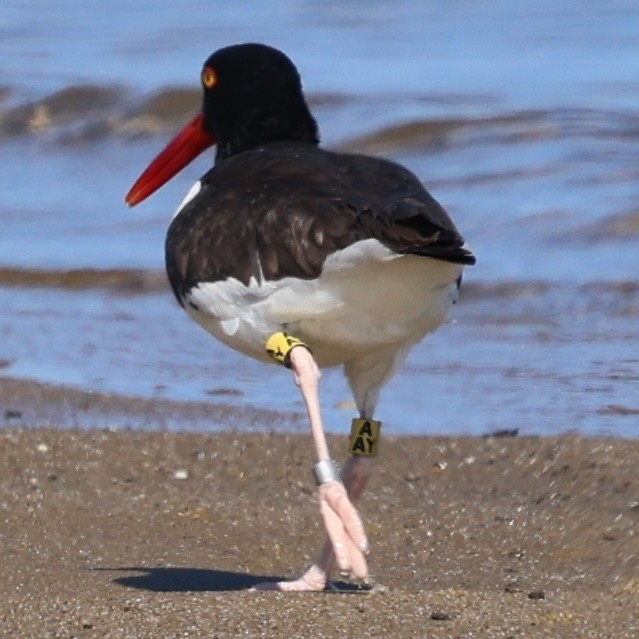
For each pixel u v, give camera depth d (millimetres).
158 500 10789
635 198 18406
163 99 25391
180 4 34469
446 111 22938
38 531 10117
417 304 7996
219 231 8242
